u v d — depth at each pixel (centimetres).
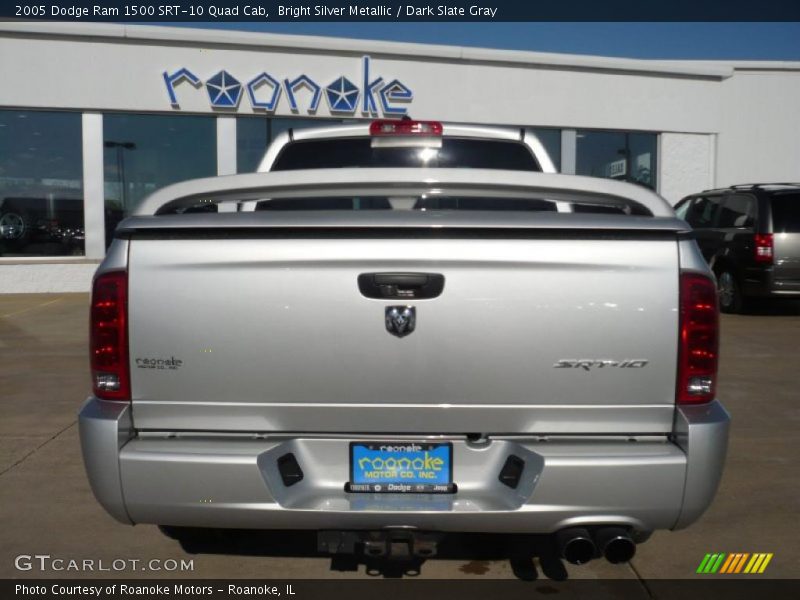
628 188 312
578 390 270
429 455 276
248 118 1472
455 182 306
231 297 269
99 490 272
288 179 308
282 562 362
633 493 267
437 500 274
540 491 267
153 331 271
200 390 272
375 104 1495
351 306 268
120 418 270
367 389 270
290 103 1463
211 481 269
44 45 1377
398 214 278
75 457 502
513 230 267
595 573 354
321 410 272
